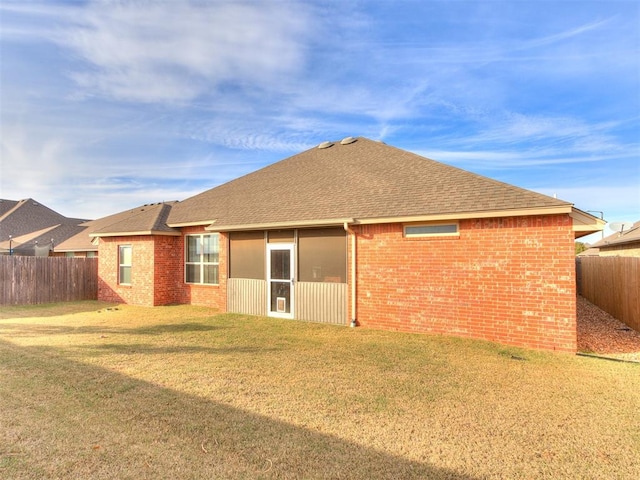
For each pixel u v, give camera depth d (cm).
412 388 510
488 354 690
